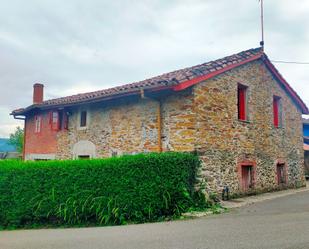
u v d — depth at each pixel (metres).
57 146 14.78
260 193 12.56
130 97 11.57
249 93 12.57
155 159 8.34
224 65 10.95
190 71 9.99
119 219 8.05
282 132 14.83
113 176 8.30
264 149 13.21
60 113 14.67
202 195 9.38
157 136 10.49
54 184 8.64
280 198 11.30
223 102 11.00
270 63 13.89
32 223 8.83
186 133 9.74
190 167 9.10
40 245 6.10
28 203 8.75
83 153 13.29
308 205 9.59
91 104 13.24
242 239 5.68
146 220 8.02
